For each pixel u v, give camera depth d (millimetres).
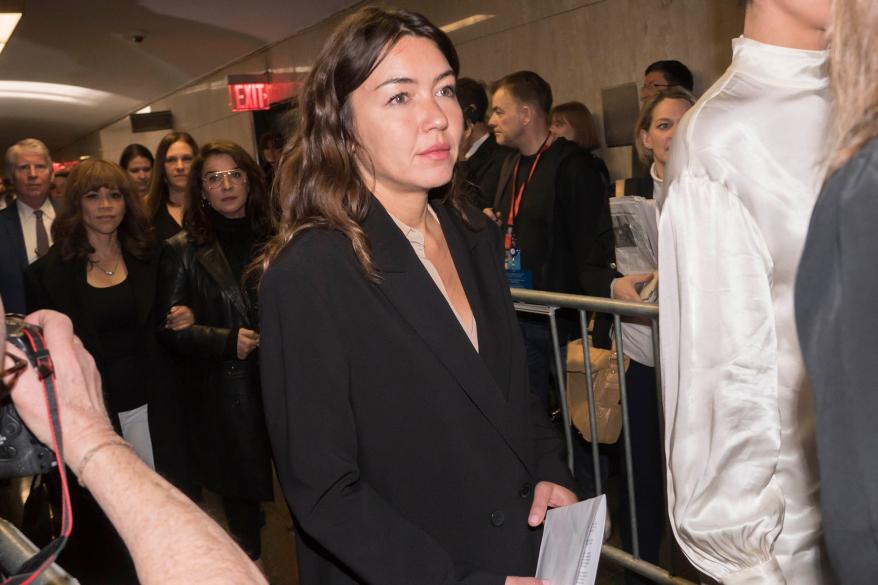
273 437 1483
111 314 3430
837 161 727
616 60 5844
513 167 4098
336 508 1405
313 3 9227
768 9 1439
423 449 1482
